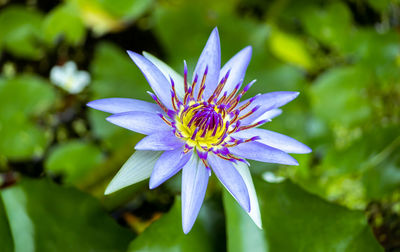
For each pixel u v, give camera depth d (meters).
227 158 0.52
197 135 0.53
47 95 0.65
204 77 0.54
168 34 0.68
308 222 0.56
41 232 0.55
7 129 0.64
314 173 0.66
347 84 0.69
